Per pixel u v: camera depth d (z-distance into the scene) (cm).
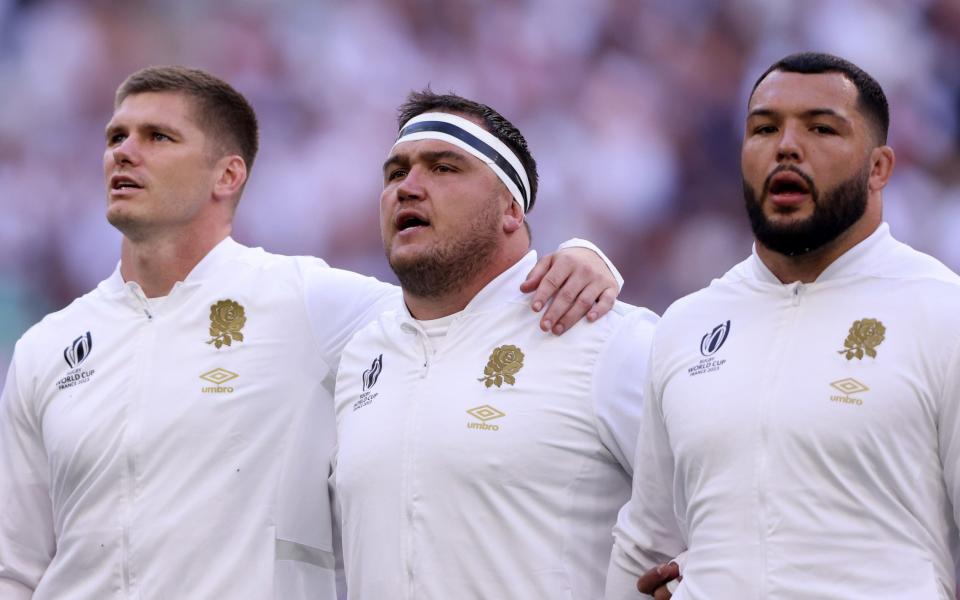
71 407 1490
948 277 1192
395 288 1543
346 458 1377
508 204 1423
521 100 4516
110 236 4350
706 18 4556
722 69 4531
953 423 1132
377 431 1362
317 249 4366
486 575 1299
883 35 4550
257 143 1614
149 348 1494
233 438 1447
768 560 1155
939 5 4588
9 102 4428
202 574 1418
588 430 1330
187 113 1527
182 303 1513
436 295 1395
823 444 1152
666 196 4447
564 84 4519
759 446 1180
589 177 4431
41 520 1541
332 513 1492
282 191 4375
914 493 1135
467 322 1391
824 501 1145
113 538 1439
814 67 1223
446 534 1310
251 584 1417
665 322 1306
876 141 1225
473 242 1380
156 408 1459
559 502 1316
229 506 1431
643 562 1302
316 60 4509
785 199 1204
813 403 1166
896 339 1163
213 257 1533
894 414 1138
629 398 1348
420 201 1377
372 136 4484
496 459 1310
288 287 1519
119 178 1502
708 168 4478
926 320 1161
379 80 4522
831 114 1202
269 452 1455
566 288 1378
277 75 4494
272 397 1468
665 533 1303
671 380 1270
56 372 1519
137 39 4516
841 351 1180
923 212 4425
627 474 1370
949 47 4581
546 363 1349
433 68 4547
